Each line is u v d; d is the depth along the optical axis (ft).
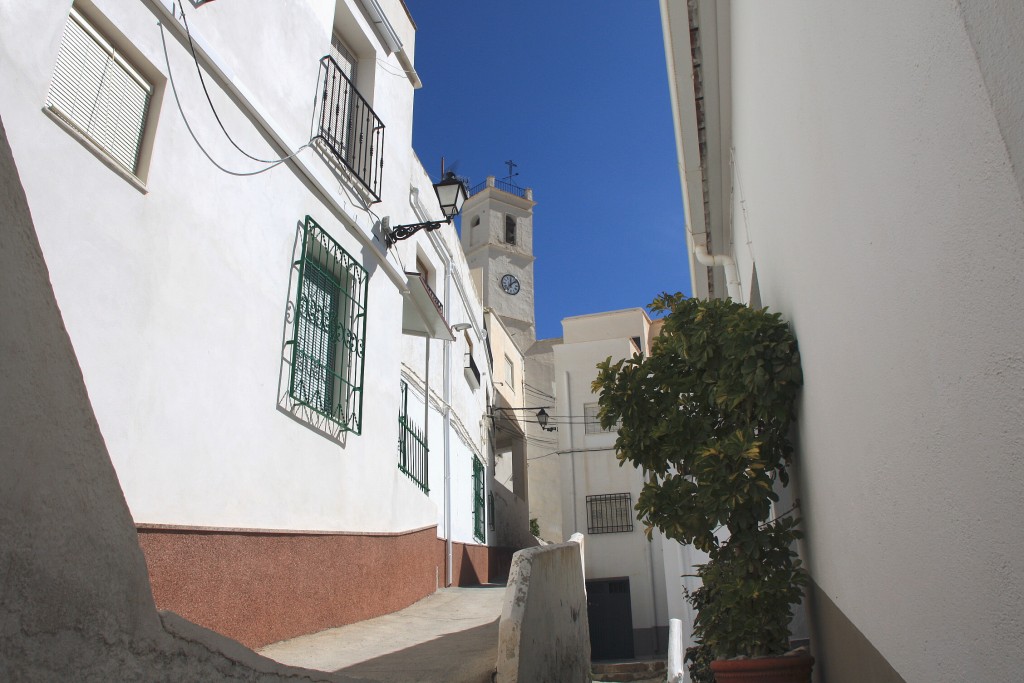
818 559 15.05
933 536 7.72
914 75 6.87
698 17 22.43
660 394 18.35
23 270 5.23
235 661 7.47
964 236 6.09
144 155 16.03
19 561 5.06
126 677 6.09
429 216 48.60
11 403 5.00
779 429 16.66
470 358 58.54
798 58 12.44
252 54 20.45
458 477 50.29
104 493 6.02
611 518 70.95
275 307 20.38
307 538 20.38
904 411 8.25
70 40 14.38
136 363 14.89
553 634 18.35
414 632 21.72
